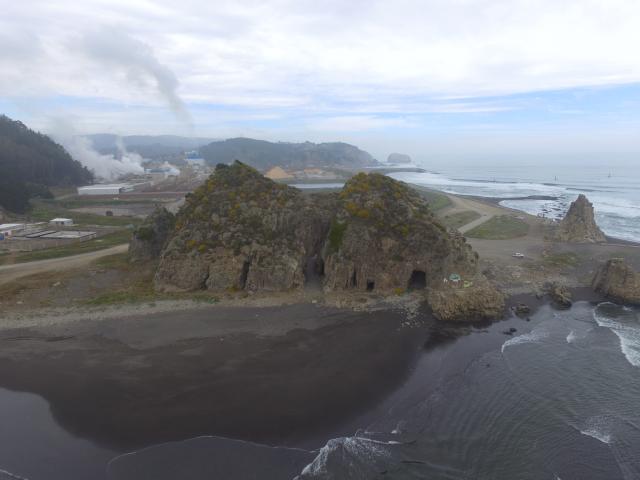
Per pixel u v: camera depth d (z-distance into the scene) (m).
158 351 42.81
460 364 42.31
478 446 31.34
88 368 39.72
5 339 45.19
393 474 28.58
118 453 29.80
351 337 46.56
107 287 59.97
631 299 58.78
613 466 29.80
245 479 27.80
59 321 49.22
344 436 31.73
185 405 34.62
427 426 33.16
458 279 60.38
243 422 32.81
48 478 27.75
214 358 41.59
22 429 31.98
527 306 56.69
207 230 62.12
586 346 46.75
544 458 30.41
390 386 37.97
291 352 43.03
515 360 43.50
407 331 48.56
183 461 29.11
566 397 37.56
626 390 38.81
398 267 60.84
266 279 58.97
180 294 57.62
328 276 60.56
